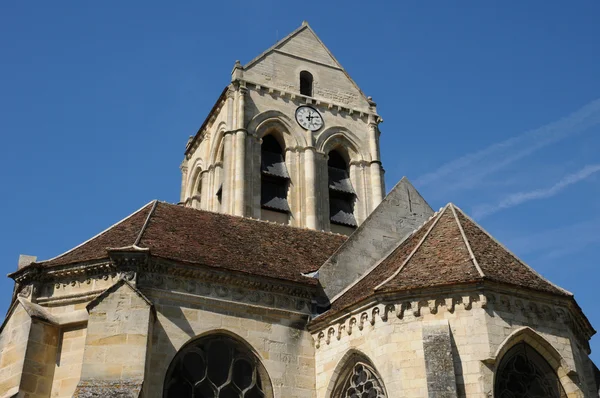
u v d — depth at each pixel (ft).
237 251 111.04
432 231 104.99
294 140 179.32
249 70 183.52
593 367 99.04
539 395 87.92
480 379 84.23
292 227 130.62
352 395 95.35
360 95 195.83
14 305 97.04
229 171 169.89
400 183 125.49
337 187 179.32
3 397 90.02
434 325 88.22
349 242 114.83
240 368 98.27
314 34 200.54
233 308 100.17
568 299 92.68
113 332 87.56
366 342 93.25
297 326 103.30
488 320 87.35
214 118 190.60
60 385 91.97
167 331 94.68
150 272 97.04
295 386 99.19
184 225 113.70
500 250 99.91
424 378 86.33
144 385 85.92
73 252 103.19
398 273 95.96
